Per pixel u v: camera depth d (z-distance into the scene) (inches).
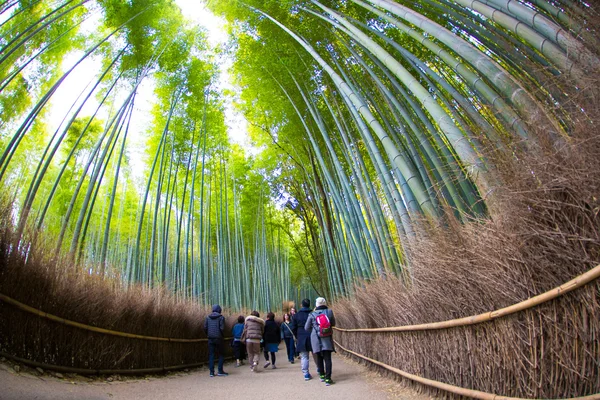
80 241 205.5
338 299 323.3
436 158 148.2
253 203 515.5
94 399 114.0
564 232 65.7
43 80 272.8
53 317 133.0
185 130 333.4
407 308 134.4
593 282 60.0
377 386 151.0
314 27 247.6
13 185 130.0
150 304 194.4
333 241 384.2
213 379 199.2
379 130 145.9
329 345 171.2
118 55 247.3
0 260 115.7
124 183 452.4
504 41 140.5
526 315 75.5
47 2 250.4
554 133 70.7
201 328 260.8
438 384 110.2
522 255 74.7
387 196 180.4
